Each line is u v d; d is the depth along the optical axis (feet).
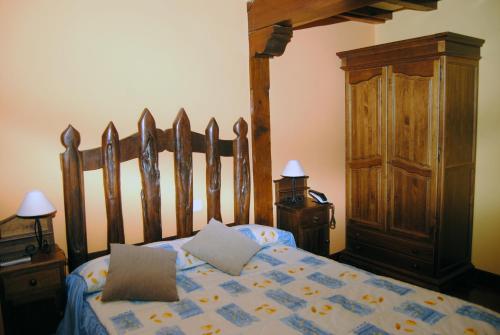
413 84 11.02
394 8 9.52
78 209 8.23
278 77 11.85
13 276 6.98
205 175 10.30
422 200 11.15
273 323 5.90
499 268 11.54
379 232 12.38
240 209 10.70
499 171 11.39
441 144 10.53
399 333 5.50
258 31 10.31
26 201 7.20
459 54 10.59
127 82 8.96
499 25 11.10
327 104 13.24
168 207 9.78
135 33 9.00
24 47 7.73
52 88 8.07
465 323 5.71
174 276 7.38
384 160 11.94
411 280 11.50
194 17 9.84
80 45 8.32
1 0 7.45
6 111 7.64
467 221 11.81
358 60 12.31
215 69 10.32
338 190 13.91
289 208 11.25
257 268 8.25
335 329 5.67
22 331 8.16
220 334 5.62
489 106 11.44
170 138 9.39
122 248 7.52
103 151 8.48
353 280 7.47
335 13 8.64
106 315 6.27
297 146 12.55
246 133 10.66
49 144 8.12
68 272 8.46
